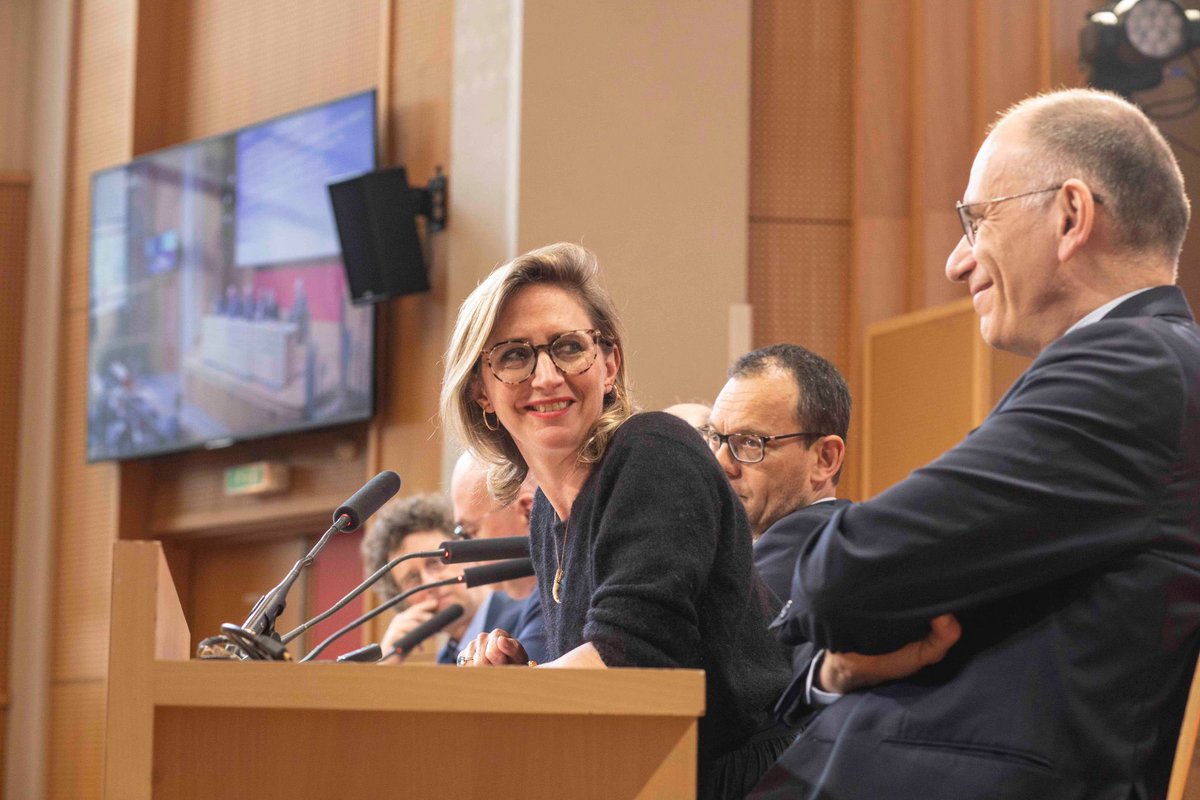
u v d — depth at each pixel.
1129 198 1.88
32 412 8.45
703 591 1.90
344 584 7.30
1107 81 5.64
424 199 6.66
